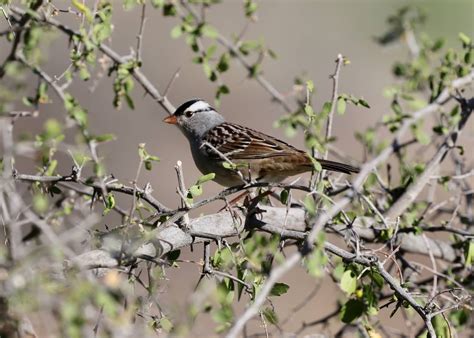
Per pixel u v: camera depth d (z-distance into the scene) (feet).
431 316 26.16
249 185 26.25
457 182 36.55
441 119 34.78
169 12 32.83
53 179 26.08
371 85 76.89
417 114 33.30
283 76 77.82
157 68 76.13
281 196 26.00
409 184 33.55
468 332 34.01
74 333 17.47
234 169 26.96
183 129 39.50
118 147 67.56
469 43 34.32
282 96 36.11
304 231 29.45
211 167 37.68
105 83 68.44
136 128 68.74
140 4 31.35
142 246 25.44
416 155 37.73
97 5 29.91
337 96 30.66
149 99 70.54
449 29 79.15
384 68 78.79
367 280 32.60
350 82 77.25
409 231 31.89
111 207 26.58
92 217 22.12
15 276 17.87
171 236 25.95
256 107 75.20
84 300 18.01
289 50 80.79
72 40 29.50
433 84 35.27
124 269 23.50
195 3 33.12
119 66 31.48
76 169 26.03
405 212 34.24
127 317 18.88
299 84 35.22
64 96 27.76
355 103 30.25
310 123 30.55
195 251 52.06
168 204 63.62
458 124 34.24
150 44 77.56
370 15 85.66
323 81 77.51
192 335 23.36
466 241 32.37
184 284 49.62
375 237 32.32
